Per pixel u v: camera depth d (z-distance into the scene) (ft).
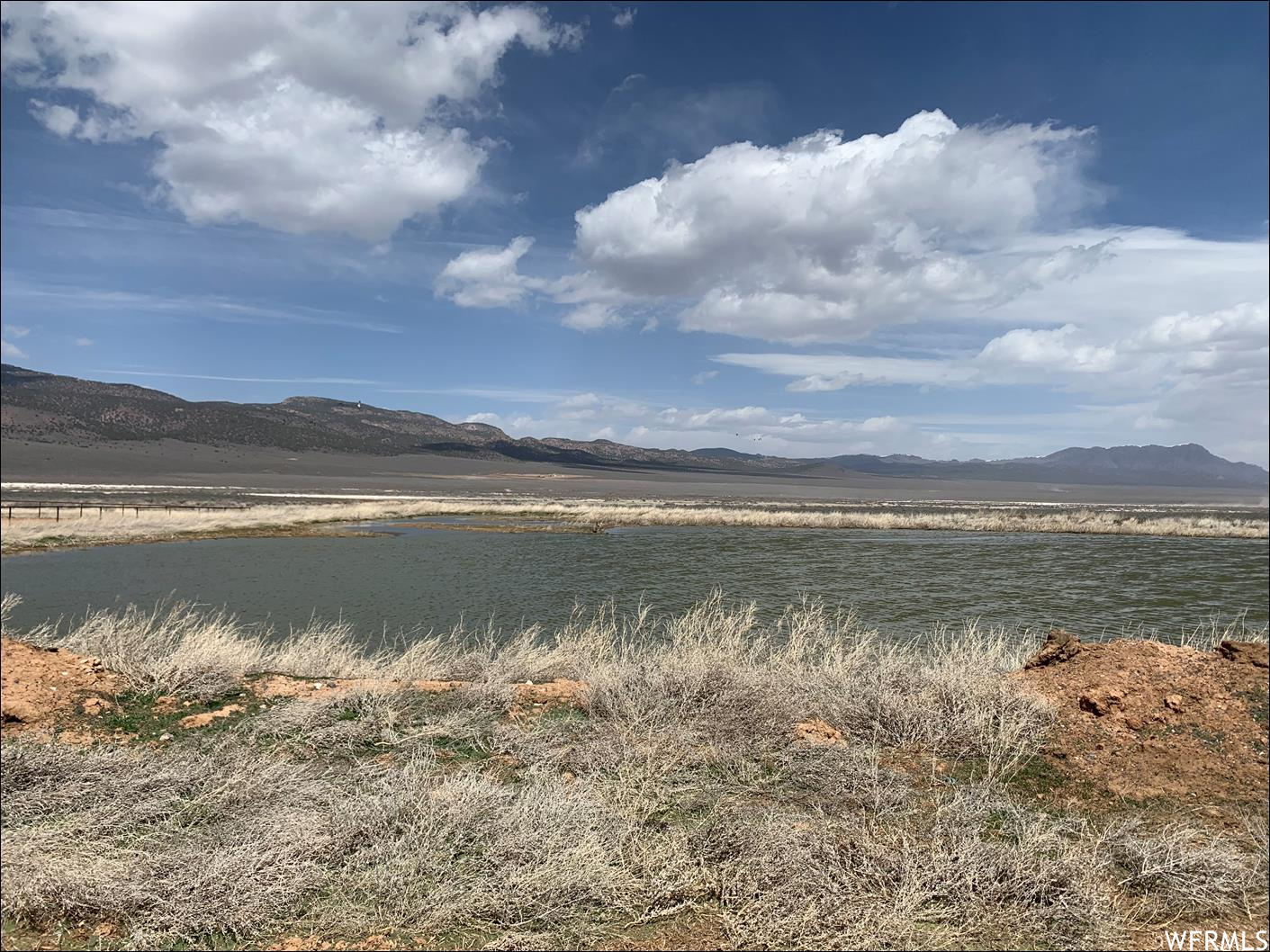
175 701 24.66
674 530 151.74
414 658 31.96
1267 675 22.18
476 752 20.85
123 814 16.37
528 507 207.21
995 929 13.26
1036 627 59.21
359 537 125.80
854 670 28.04
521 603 68.28
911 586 81.35
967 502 379.14
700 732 22.02
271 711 23.43
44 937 13.00
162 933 12.92
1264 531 158.51
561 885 13.76
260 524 140.46
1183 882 14.40
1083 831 16.40
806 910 13.17
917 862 14.51
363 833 15.57
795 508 245.86
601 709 24.14
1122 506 367.66
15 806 16.26
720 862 14.85
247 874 13.80
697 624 38.27
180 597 68.59
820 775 18.93
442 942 12.76
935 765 19.88
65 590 71.20
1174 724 20.57
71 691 24.23
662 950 12.56
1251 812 16.97
